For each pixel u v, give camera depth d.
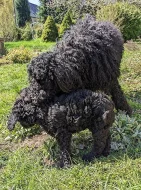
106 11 4.17
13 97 1.91
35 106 1.09
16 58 3.31
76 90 1.12
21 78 2.48
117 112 1.48
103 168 1.07
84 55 1.16
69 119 1.05
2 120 1.57
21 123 1.12
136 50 3.34
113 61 1.27
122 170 1.05
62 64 1.09
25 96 1.11
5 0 7.64
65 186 1.02
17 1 9.68
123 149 1.20
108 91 1.38
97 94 1.07
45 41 5.73
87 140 1.28
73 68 1.12
